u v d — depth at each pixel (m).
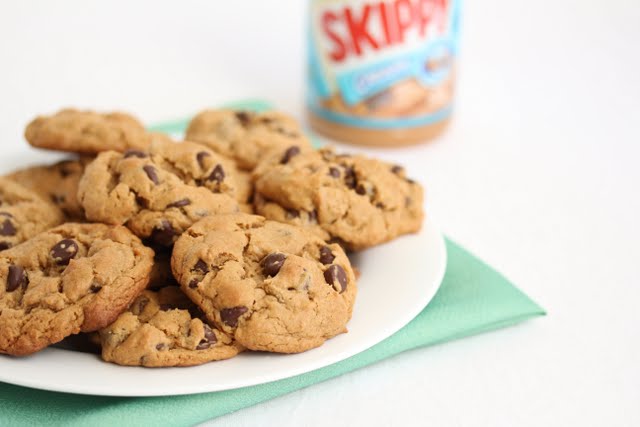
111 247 0.39
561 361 0.42
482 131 0.61
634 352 0.43
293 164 0.45
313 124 0.60
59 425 0.36
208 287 0.38
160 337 0.37
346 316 0.38
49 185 0.47
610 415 0.40
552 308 0.45
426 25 0.56
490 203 0.54
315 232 0.43
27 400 0.37
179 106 0.63
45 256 0.40
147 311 0.39
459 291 0.43
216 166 0.44
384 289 0.41
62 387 0.36
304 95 0.65
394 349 0.40
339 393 0.40
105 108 0.62
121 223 0.42
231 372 0.37
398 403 0.40
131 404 0.37
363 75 0.56
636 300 0.46
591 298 0.46
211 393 0.38
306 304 0.38
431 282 0.41
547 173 0.57
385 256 0.43
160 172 0.43
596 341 0.43
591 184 0.56
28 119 0.59
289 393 0.40
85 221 0.45
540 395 0.40
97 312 0.37
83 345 0.39
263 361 0.37
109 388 0.36
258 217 0.42
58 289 0.38
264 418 0.39
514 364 0.42
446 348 0.42
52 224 0.44
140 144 0.46
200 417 0.37
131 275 0.39
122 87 0.64
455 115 0.63
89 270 0.38
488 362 0.42
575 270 0.48
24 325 0.37
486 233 0.51
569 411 0.40
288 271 0.38
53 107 0.61
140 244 0.40
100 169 0.43
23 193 0.45
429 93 0.57
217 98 0.64
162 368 0.37
